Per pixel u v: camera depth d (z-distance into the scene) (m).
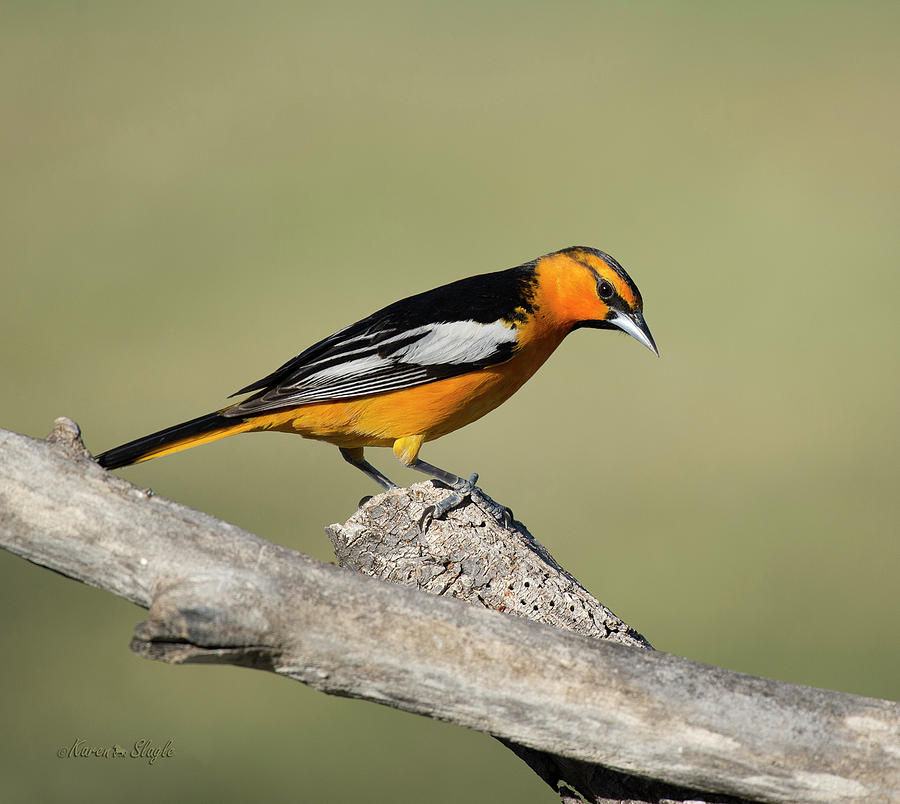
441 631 6.00
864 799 5.84
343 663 5.95
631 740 5.97
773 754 5.88
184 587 5.75
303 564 6.10
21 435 6.48
